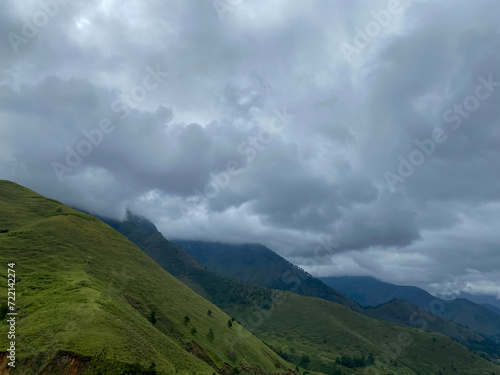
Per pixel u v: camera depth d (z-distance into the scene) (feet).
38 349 186.19
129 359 195.21
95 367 180.24
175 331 349.00
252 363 396.78
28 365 177.88
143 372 193.16
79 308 232.12
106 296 280.92
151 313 346.13
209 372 265.34
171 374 208.13
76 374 176.86
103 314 233.35
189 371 242.78
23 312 228.84
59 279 297.33
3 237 366.02
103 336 206.69
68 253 377.71
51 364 179.01
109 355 190.80
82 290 270.87
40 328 203.82
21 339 194.18
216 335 406.82
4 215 447.42
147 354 213.05
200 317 433.89
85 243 427.74
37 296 254.06
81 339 198.18
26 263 320.70
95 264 386.73
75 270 338.95
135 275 429.38
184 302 454.81
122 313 264.11
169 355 248.52
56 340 192.85
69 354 184.44
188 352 305.94
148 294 399.44
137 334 234.17
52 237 399.24
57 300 244.83
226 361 351.87
